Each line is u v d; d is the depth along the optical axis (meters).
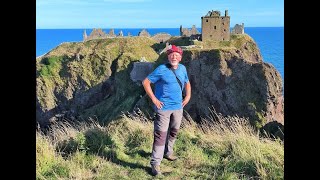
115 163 7.03
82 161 6.95
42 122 105.88
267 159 6.74
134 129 8.78
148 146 8.01
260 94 69.12
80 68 112.06
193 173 6.52
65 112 107.19
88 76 110.69
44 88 107.75
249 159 6.65
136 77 94.88
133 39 124.06
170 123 6.98
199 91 74.69
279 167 6.36
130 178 6.34
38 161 6.58
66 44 123.88
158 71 6.64
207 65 75.19
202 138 8.20
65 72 111.94
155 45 126.38
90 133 8.16
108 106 95.62
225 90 72.25
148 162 7.12
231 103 71.06
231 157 7.02
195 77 75.69
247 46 108.81
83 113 97.75
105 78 109.62
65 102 108.19
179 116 6.92
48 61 114.12
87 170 6.65
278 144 7.71
